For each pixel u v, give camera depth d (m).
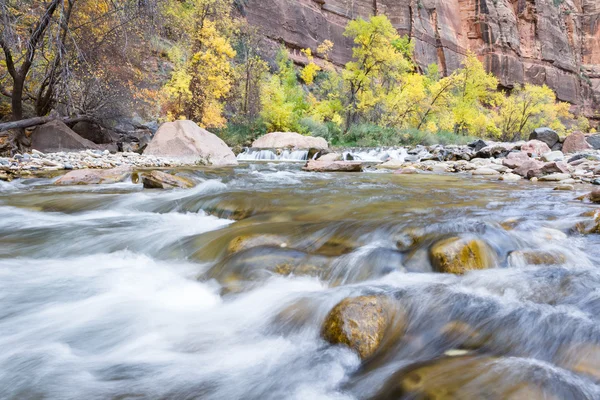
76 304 2.96
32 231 4.76
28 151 12.27
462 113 34.59
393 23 47.78
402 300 2.50
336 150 21.08
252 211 5.34
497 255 3.19
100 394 1.93
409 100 30.20
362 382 1.89
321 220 4.59
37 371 2.14
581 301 2.43
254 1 34.44
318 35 40.47
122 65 15.17
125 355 2.30
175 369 2.14
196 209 5.77
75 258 3.99
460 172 12.18
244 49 25.22
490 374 1.71
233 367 2.14
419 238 3.57
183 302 2.99
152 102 18.06
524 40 62.66
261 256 3.34
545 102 36.75
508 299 2.50
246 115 24.00
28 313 2.82
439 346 2.12
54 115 13.53
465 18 57.44
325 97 35.16
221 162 14.38
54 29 12.27
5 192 7.11
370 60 28.88
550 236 3.75
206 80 19.61
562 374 1.71
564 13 70.56
